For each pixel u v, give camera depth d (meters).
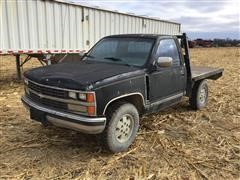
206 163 4.18
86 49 11.80
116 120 4.18
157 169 3.96
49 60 10.39
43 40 9.97
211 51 37.00
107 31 12.78
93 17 11.90
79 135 5.03
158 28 17.22
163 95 5.18
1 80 10.78
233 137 5.20
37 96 4.37
